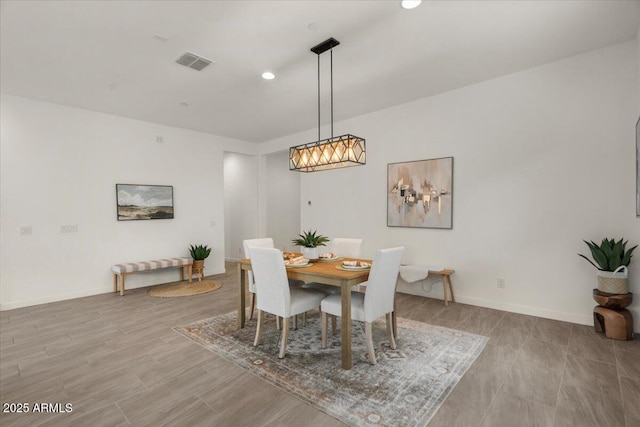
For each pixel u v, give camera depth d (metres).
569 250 3.26
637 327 2.88
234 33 2.60
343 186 5.21
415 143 4.33
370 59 3.10
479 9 2.34
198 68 3.21
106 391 2.07
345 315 2.37
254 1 2.20
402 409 1.86
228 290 4.77
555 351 2.60
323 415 1.82
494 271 3.73
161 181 5.27
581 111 3.15
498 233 3.69
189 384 2.15
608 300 2.83
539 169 3.40
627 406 1.87
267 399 1.98
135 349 2.70
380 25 2.52
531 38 2.79
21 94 3.87
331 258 3.27
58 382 2.18
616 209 3.00
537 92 3.38
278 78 3.49
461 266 3.98
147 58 2.99
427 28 2.58
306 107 4.48
